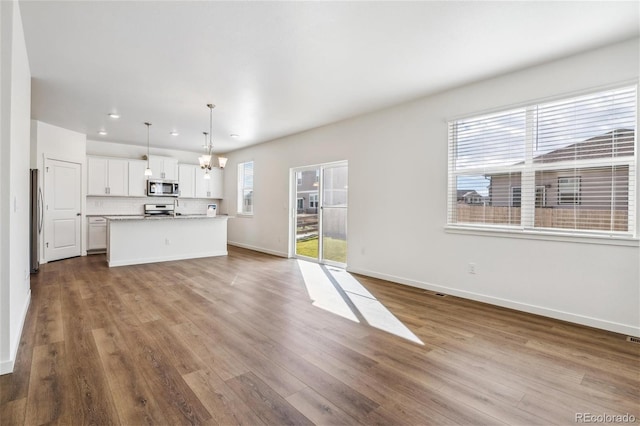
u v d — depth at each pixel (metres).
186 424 1.62
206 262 6.02
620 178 2.85
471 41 2.79
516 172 3.46
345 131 5.30
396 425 1.63
